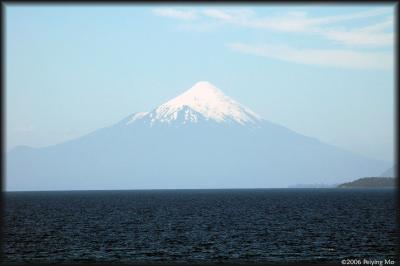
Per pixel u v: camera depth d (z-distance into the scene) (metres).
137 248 152.62
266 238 172.25
